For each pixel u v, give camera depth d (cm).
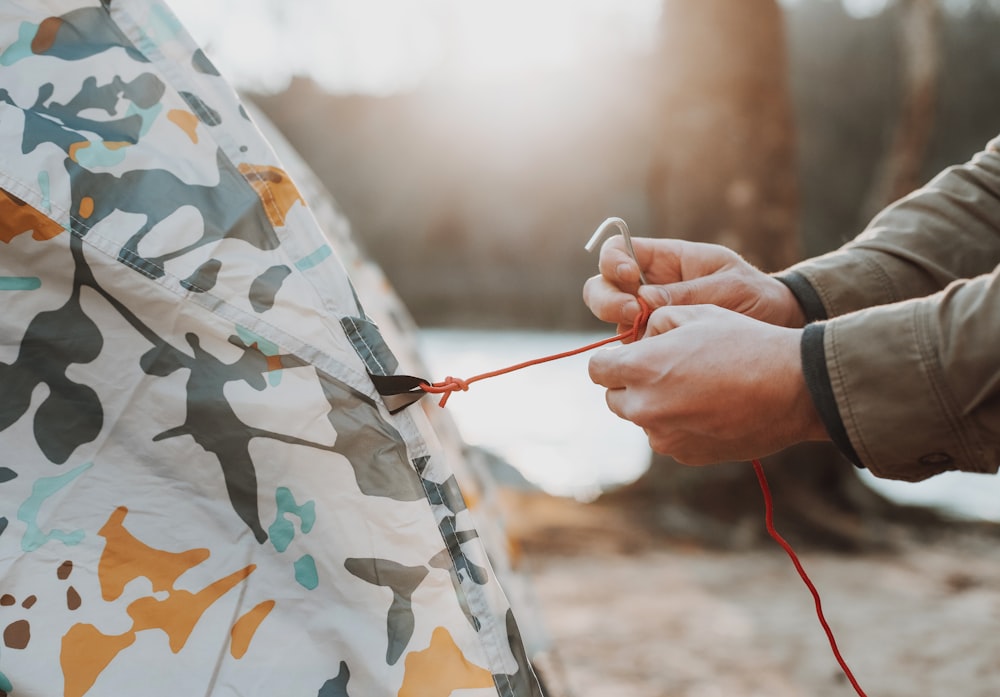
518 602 233
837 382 88
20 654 98
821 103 2147
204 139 113
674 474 479
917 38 596
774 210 452
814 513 455
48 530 103
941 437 86
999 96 2062
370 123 2553
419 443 110
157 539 105
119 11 115
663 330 103
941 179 136
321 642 103
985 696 252
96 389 106
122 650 101
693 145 453
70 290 106
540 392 1211
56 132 108
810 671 270
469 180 2480
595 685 253
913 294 129
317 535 105
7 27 111
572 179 2430
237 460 106
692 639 296
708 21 448
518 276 2364
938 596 362
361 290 241
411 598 104
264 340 108
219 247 109
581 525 446
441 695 101
